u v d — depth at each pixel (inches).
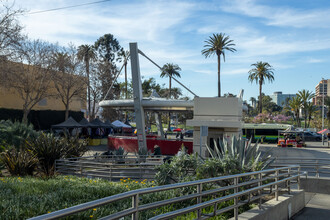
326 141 2245.3
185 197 189.9
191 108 1138.0
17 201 267.6
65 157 692.1
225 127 909.2
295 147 1749.5
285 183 400.2
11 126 896.9
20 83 1587.1
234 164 345.7
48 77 1635.1
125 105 1146.0
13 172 578.2
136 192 146.1
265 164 405.7
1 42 1206.3
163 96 3425.2
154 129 3663.9
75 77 1846.7
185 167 389.1
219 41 2536.9
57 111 1972.2
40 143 657.0
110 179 553.3
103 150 1321.4
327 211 369.4
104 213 242.7
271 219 284.4
